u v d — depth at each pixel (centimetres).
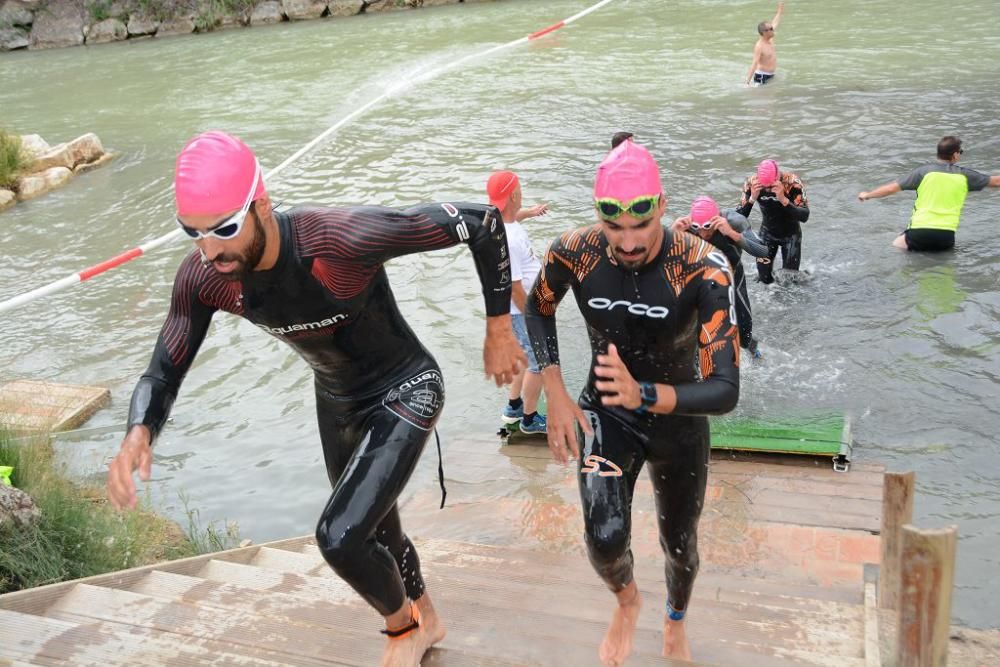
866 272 894
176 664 324
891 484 373
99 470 654
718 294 304
